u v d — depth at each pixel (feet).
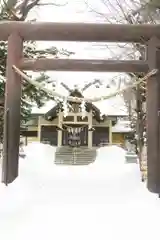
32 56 44.96
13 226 14.79
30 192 22.03
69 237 13.50
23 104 47.11
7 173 24.72
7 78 26.20
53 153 68.69
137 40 26.43
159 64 25.73
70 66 26.13
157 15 33.50
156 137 25.03
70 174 32.58
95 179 28.60
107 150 56.59
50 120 93.30
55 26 25.96
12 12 40.63
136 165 37.76
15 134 25.81
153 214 17.11
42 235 13.65
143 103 41.55
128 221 15.88
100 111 90.99
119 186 24.97
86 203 19.35
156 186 24.34
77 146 89.10
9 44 26.32
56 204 18.97
